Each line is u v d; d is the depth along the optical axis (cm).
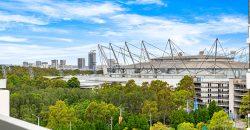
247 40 1208
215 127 8275
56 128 7888
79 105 10712
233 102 13950
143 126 8600
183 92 12088
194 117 9900
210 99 15162
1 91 1141
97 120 8731
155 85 14400
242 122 11712
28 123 699
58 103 8638
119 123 8644
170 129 8675
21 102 10238
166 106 10694
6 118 779
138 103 11400
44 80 18412
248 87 1166
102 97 12000
